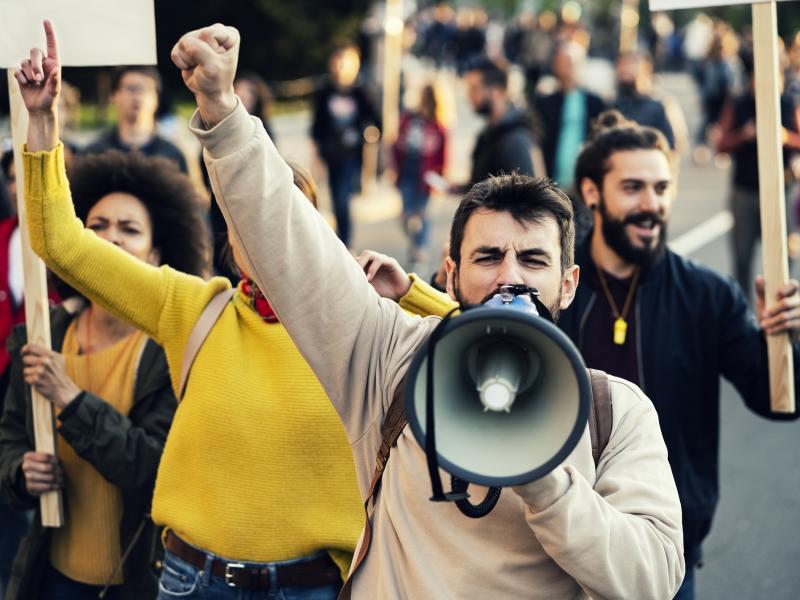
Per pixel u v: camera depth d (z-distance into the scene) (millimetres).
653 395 4035
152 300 3420
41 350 3709
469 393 2203
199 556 3293
